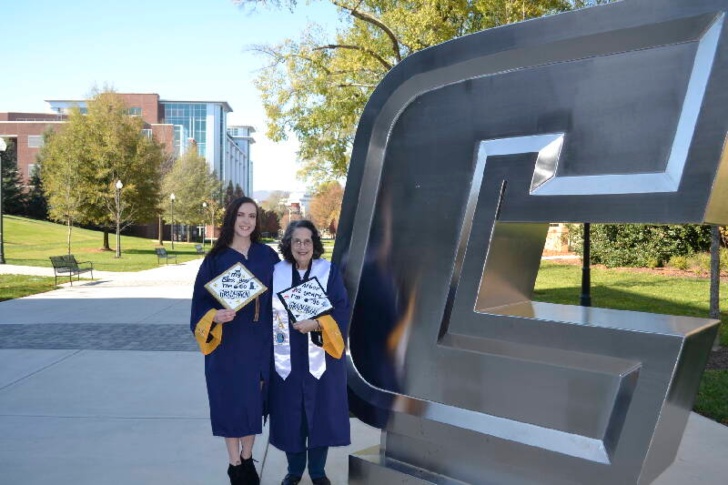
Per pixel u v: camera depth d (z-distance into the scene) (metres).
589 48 2.46
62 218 33.50
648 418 2.25
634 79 2.37
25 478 3.52
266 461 3.89
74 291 14.24
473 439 2.74
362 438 4.38
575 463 2.43
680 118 2.25
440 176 2.98
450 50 2.86
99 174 32.28
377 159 3.23
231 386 3.13
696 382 2.47
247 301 3.06
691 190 2.19
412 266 3.07
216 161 116.25
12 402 5.05
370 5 13.95
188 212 49.59
